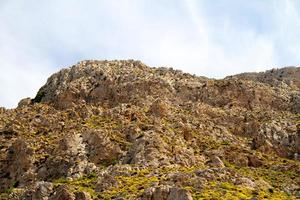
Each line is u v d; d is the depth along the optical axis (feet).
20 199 338.75
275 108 502.79
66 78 552.00
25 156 403.13
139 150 377.91
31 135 446.19
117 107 460.55
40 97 551.18
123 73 536.01
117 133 408.87
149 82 505.66
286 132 441.68
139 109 454.81
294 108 502.38
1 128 465.88
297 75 579.48
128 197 300.40
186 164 371.97
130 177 340.80
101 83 521.24
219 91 508.94
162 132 405.80
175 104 488.44
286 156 423.64
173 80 529.04
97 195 313.32
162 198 289.53
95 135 401.29
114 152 388.37
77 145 398.21
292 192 344.90
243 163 392.68
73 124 442.09
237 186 321.52
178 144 395.55
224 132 443.32
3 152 430.61
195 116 462.19
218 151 400.88
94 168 372.99
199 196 291.99
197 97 504.84
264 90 513.45
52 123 458.09
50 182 360.69
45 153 406.82
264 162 396.78
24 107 521.65
